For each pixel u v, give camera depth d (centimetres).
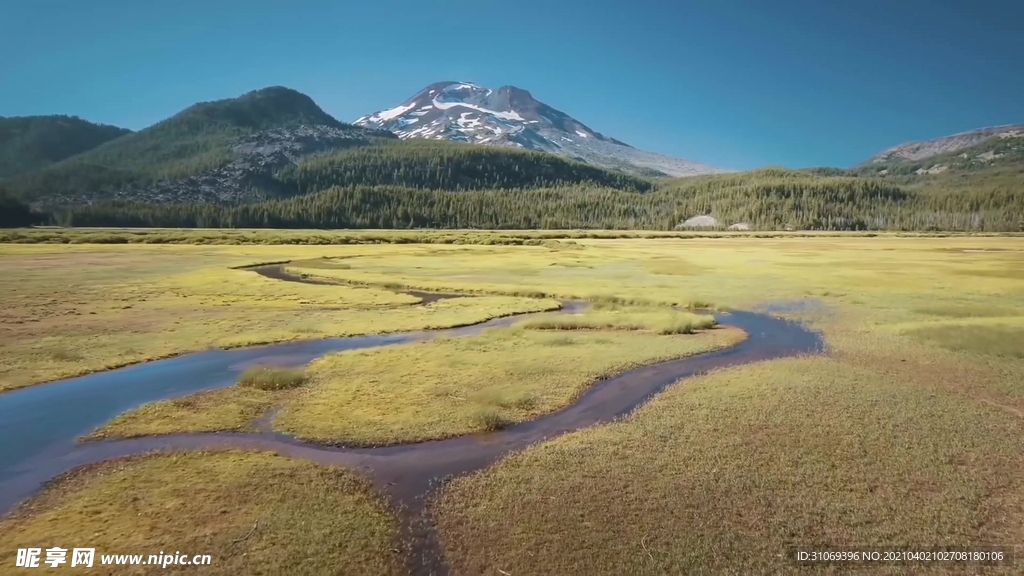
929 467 1816
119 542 1414
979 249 11575
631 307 4809
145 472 1795
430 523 1512
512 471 1797
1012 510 1565
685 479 1734
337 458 1909
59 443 2028
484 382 2709
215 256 9388
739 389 2597
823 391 2556
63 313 4378
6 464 1852
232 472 1795
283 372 2775
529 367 2956
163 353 3294
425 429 2144
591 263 8638
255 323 4141
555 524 1498
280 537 1443
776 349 3400
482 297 5397
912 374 2831
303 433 2111
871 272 7250
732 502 1605
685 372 2922
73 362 3061
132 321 4147
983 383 2680
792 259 9288
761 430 2109
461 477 1762
